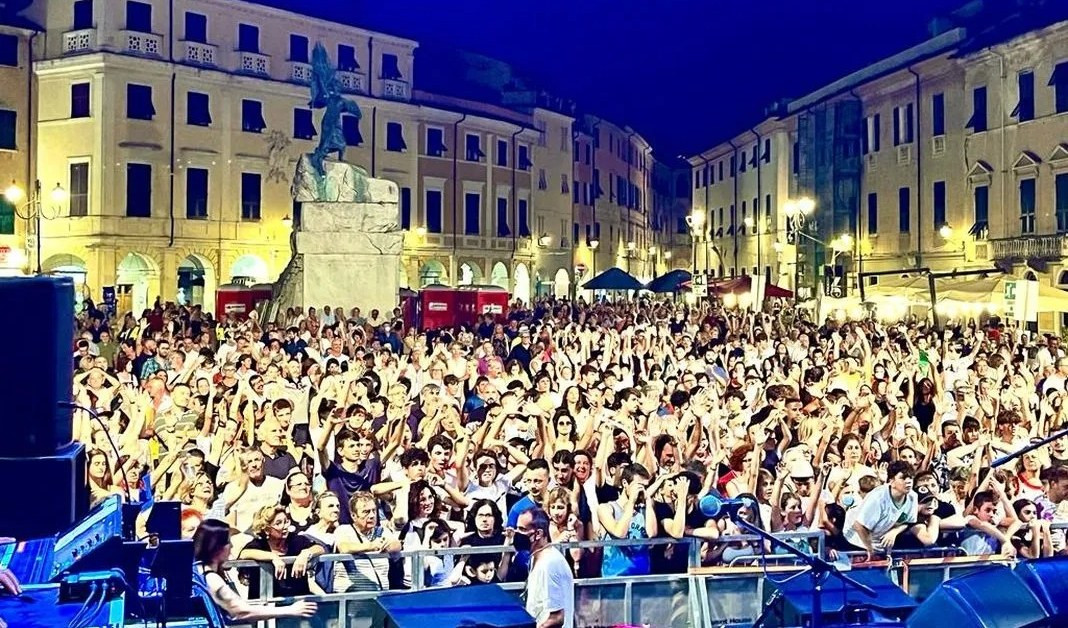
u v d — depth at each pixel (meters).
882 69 65.56
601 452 13.27
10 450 5.66
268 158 60.84
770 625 9.73
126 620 6.78
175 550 6.87
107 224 54.31
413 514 10.52
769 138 80.75
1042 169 49.25
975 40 53.78
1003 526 11.72
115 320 36.44
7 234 54.03
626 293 84.44
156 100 56.22
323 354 23.89
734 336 30.22
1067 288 47.12
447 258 70.94
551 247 82.12
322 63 37.34
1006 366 21.80
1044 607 7.18
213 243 58.59
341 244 36.62
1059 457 14.29
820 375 20.00
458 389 17.86
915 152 59.47
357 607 9.38
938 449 15.37
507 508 11.55
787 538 10.80
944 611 7.25
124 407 14.25
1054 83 48.44
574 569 10.51
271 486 11.41
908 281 41.38
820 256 68.50
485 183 73.94
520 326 32.72
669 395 17.56
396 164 67.50
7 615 6.20
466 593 9.17
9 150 54.12
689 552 10.67
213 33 58.69
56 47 54.91
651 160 113.00
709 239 97.44
